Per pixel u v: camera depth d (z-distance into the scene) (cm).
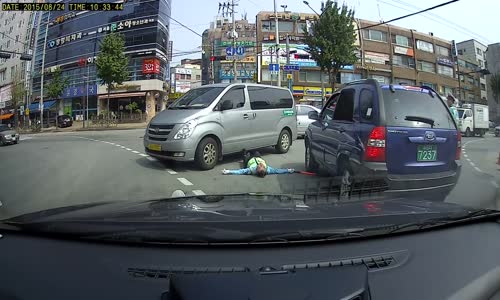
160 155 827
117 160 1025
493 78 6006
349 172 552
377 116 506
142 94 4353
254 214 218
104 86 4622
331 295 135
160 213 223
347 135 572
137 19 4503
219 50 5122
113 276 160
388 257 185
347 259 175
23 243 194
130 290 150
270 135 1007
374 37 4544
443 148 523
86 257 176
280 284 139
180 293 134
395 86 539
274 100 1037
